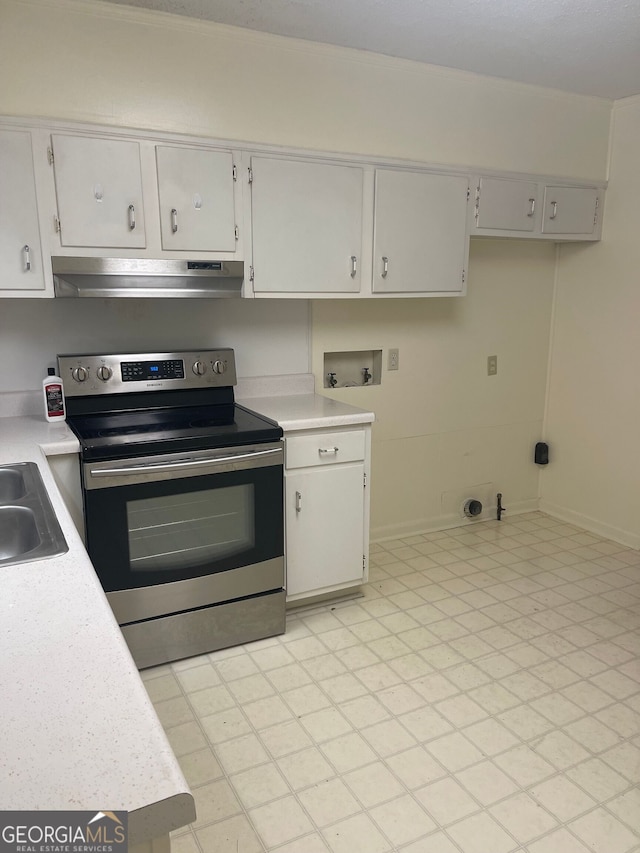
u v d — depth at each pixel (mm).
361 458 2654
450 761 1857
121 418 2504
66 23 2211
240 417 2545
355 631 2574
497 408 3746
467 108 3000
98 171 2221
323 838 1593
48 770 655
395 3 2242
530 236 3232
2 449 2020
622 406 3465
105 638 911
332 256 2697
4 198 2117
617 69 2895
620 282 3412
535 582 3006
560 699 2141
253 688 2203
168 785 641
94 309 2602
